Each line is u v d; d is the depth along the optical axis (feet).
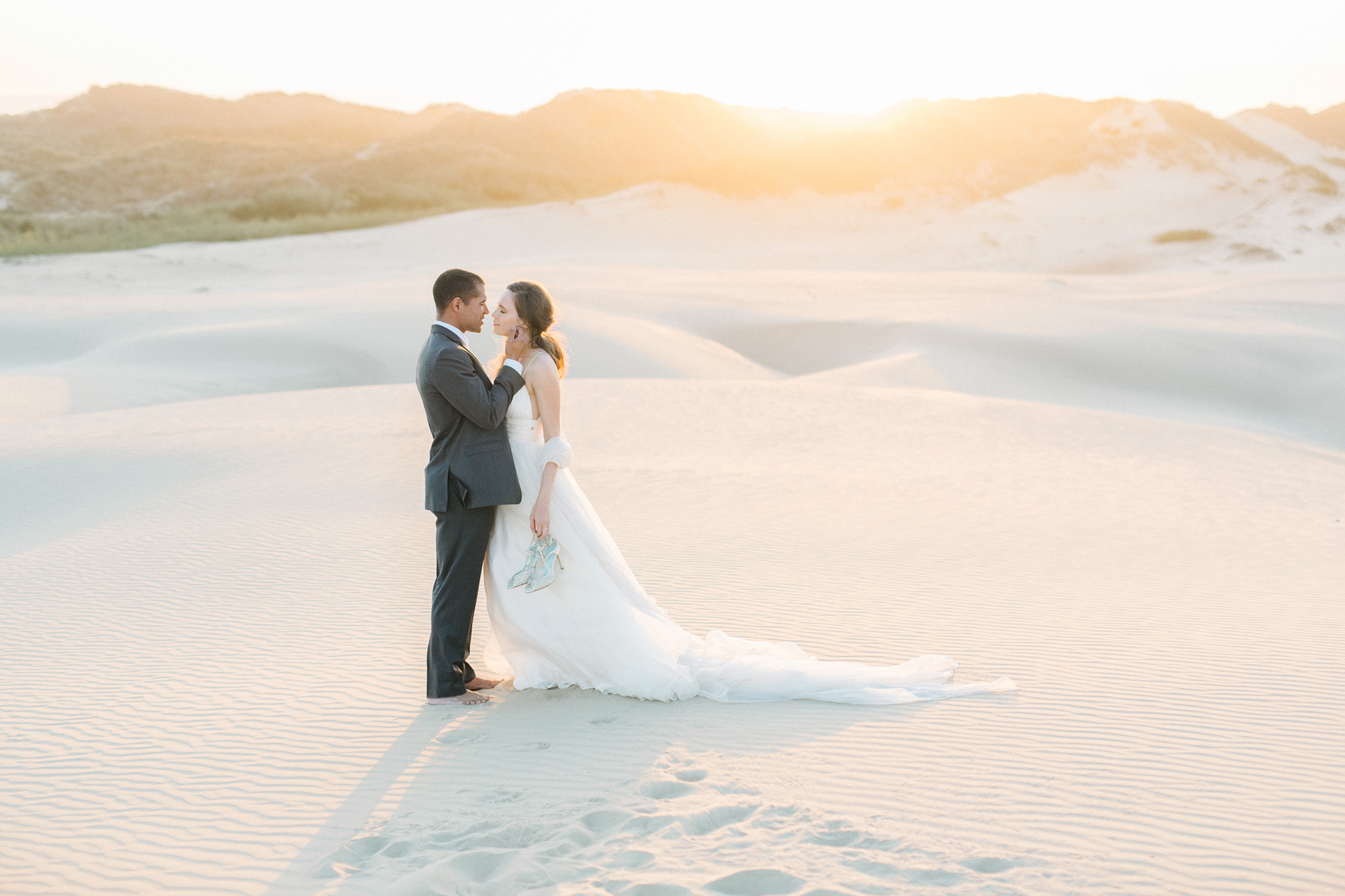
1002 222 280.31
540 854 11.94
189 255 179.63
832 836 12.21
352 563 26.78
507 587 16.76
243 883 11.91
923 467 40.65
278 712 17.03
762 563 25.82
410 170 336.90
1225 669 18.19
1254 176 349.82
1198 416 83.41
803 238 261.44
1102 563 26.45
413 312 102.63
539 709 16.60
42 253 181.98
